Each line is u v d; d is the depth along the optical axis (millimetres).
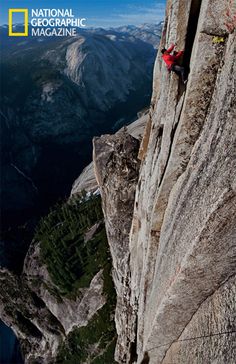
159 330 16984
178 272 13133
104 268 46406
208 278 12609
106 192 33125
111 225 32562
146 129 23141
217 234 11055
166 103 16812
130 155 31750
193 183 12930
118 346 30828
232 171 9914
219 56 12250
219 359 11570
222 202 10297
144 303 21797
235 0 10836
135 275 25094
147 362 21344
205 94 13102
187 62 14430
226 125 10367
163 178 16453
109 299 43375
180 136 14398
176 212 14836
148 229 19969
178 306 14656
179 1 13367
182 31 13883
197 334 13930
